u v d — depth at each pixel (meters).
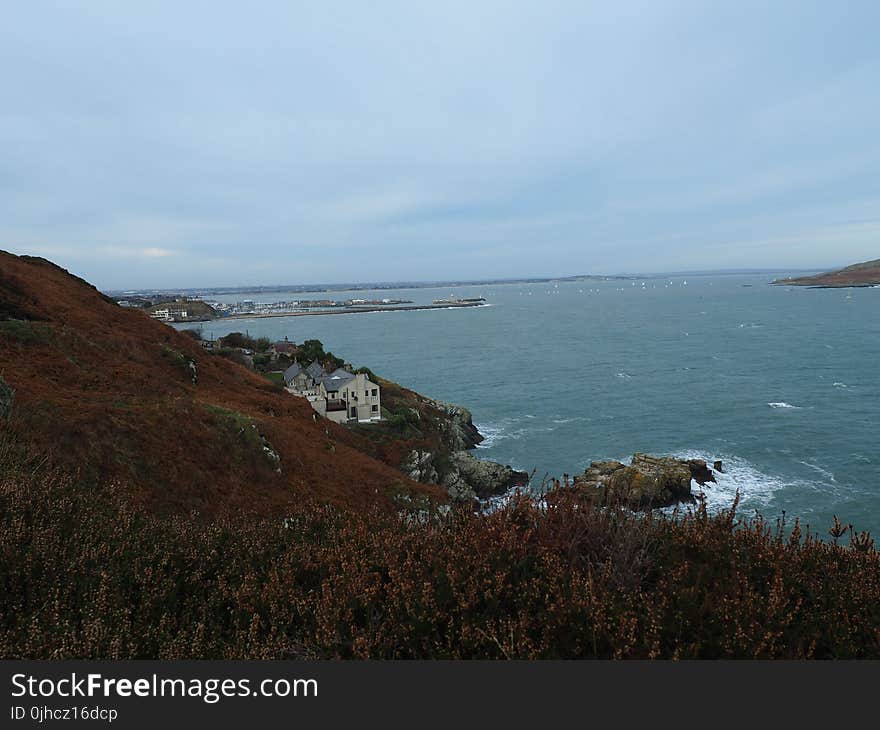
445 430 60.72
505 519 8.14
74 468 18.19
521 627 6.07
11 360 26.41
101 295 48.31
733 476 48.00
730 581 6.49
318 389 56.75
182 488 21.56
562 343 146.88
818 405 70.44
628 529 7.47
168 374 37.34
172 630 7.62
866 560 6.87
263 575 8.99
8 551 8.54
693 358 111.62
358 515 10.83
